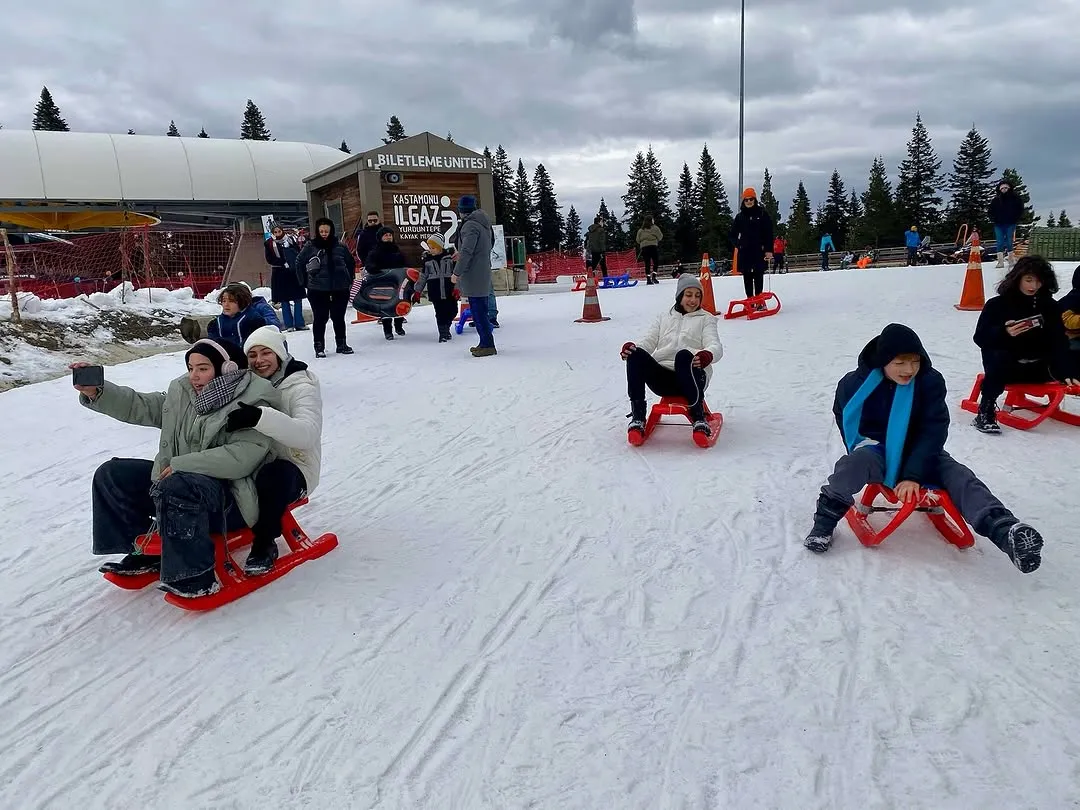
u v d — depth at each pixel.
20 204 24.66
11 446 6.69
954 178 74.62
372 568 3.97
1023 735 2.51
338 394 8.09
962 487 3.60
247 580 3.76
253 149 28.27
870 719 2.64
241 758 2.61
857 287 14.77
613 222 77.31
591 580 3.73
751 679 2.89
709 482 4.93
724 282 18.11
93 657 3.30
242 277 22.19
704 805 2.31
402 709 2.83
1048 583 3.42
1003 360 5.64
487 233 9.68
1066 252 17.50
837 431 5.89
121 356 11.62
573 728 2.68
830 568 3.70
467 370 9.09
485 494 4.98
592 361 9.33
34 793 2.50
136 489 3.68
